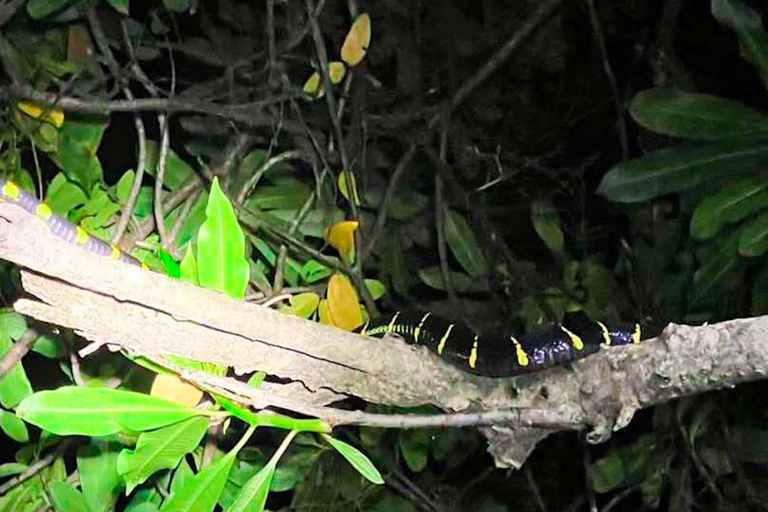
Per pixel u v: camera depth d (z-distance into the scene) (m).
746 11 1.62
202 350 1.28
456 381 1.37
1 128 1.79
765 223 1.62
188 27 2.43
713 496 2.28
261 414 1.33
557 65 2.48
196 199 1.85
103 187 1.81
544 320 2.08
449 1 2.38
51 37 1.93
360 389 1.35
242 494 1.31
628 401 1.33
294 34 2.15
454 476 2.49
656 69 2.23
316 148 1.92
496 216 2.60
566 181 2.57
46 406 1.28
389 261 2.10
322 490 1.93
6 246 1.18
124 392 1.30
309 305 1.69
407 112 2.26
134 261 1.27
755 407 2.15
